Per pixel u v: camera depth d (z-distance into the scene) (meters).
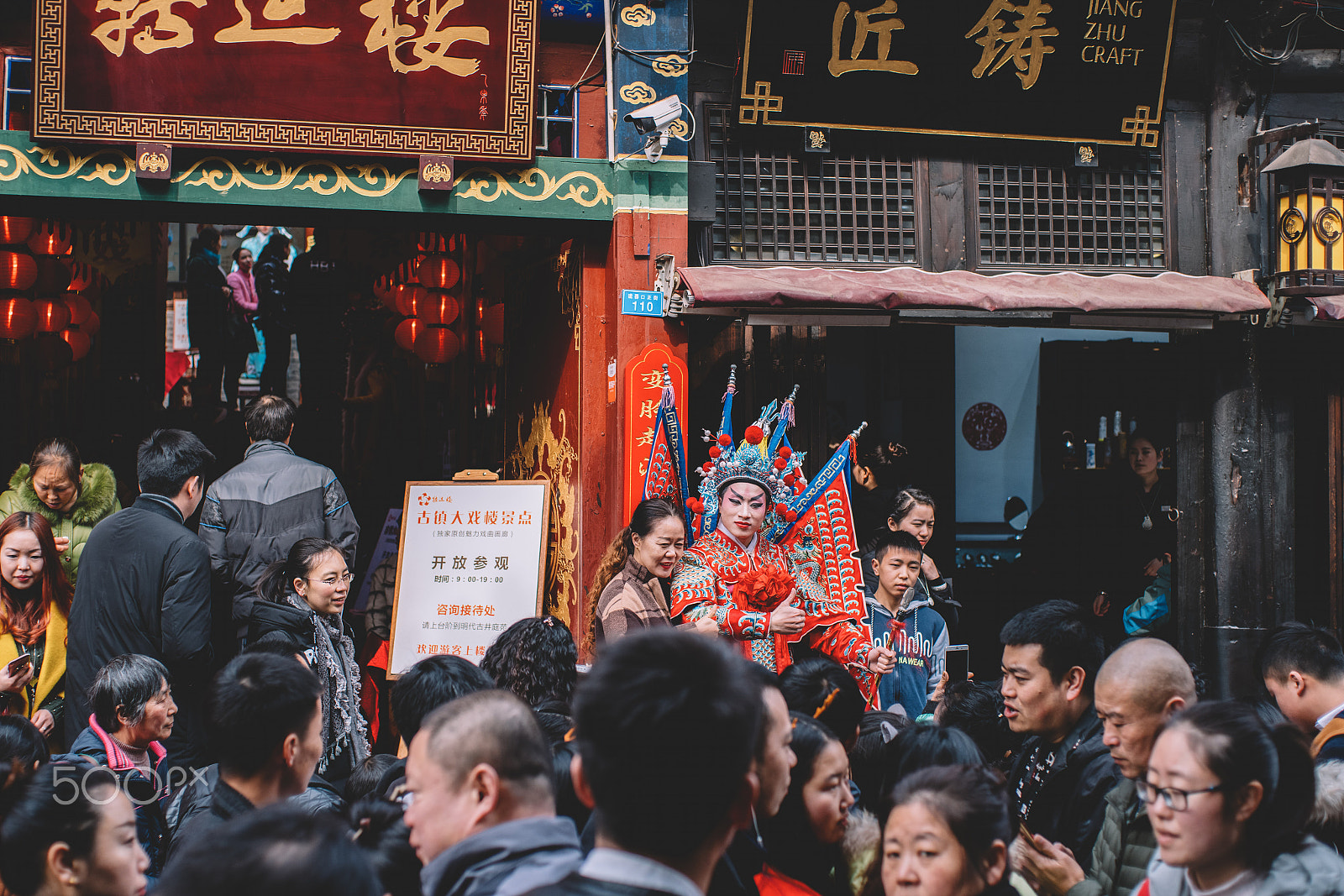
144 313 8.86
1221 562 5.66
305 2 4.76
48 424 7.85
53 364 6.98
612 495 5.22
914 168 5.55
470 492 5.38
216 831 1.39
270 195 4.89
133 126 4.71
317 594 3.97
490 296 7.56
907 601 4.58
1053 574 6.72
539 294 6.23
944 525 7.62
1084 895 2.24
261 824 1.39
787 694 2.77
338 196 4.95
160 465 4.08
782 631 3.98
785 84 5.25
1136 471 6.55
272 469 4.71
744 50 5.16
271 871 1.32
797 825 2.40
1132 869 2.31
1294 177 5.39
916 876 1.92
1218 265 5.74
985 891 1.94
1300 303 5.45
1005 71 5.38
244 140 4.80
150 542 3.99
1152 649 2.31
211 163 4.85
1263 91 5.80
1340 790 2.51
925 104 5.39
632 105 5.16
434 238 7.94
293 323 9.59
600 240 5.41
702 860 1.43
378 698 5.51
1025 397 7.80
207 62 4.73
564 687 3.35
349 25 4.81
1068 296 5.20
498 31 4.93
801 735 2.41
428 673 2.77
